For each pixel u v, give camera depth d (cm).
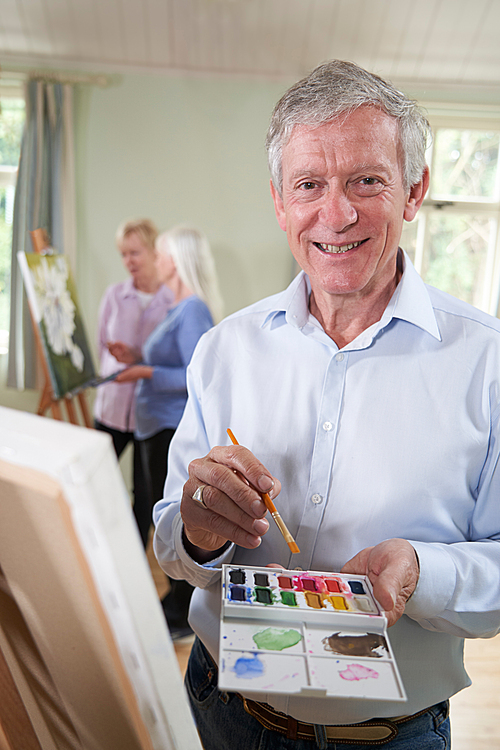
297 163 72
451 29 286
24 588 36
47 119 309
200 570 76
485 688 193
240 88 317
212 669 83
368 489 74
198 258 259
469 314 78
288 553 77
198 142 321
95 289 328
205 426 87
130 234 296
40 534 30
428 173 79
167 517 80
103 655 35
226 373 86
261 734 74
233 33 295
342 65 71
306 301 84
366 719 70
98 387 292
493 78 311
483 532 76
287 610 53
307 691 44
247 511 66
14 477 27
